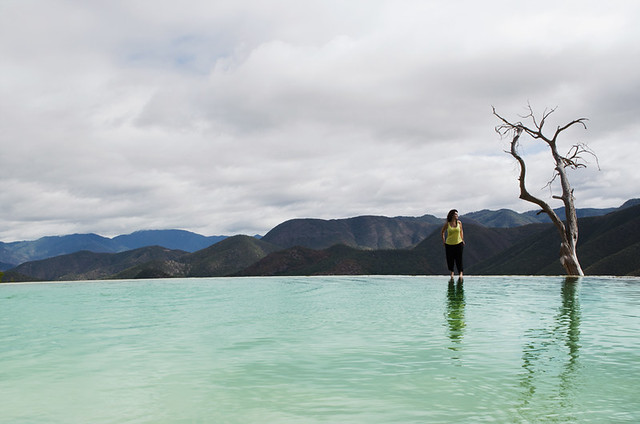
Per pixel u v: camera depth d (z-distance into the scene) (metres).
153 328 5.12
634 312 6.00
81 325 5.45
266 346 3.98
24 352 3.91
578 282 12.55
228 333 4.68
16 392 2.75
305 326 5.05
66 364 3.46
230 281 15.26
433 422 2.20
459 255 13.17
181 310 6.92
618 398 2.51
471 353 3.60
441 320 5.38
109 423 2.24
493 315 5.77
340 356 3.56
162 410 2.42
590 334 4.38
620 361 3.31
